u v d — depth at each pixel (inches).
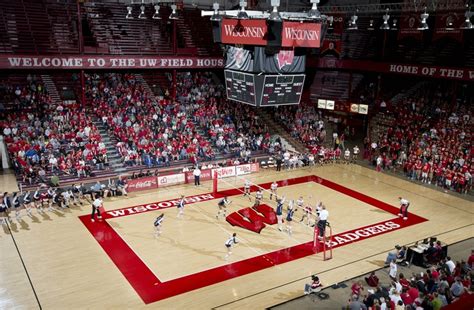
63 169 1179.3
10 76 1419.8
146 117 1417.3
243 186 1238.3
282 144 1556.3
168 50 1592.0
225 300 705.0
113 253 840.9
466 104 1565.0
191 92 1621.6
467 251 887.1
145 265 802.8
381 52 1801.2
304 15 762.2
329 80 1915.6
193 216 1019.9
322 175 1365.7
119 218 999.0
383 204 1136.2
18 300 684.7
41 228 938.7
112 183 1142.3
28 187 1110.4
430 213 1088.2
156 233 914.1
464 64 1503.4
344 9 1796.3
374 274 771.4
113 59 1362.0
